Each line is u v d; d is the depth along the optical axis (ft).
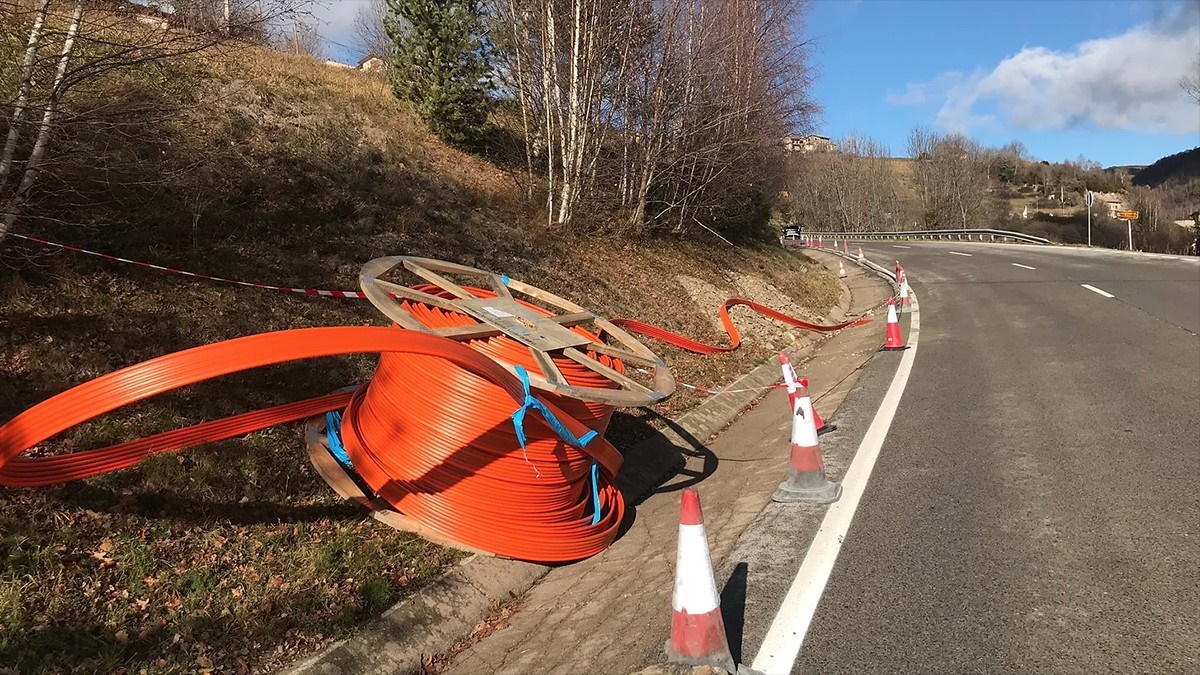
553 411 15.39
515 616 13.73
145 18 20.11
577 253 42.70
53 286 17.79
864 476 18.11
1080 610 11.23
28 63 17.12
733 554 14.21
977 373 29.25
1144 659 9.90
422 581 13.78
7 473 11.33
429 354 12.55
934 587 12.25
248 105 33.78
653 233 57.72
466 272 21.93
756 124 65.31
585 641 11.94
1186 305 41.91
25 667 9.86
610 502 18.04
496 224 39.24
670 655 10.38
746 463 22.07
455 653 12.57
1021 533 14.10
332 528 14.80
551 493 15.67
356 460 15.80
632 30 51.24
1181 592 11.52
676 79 55.83
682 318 41.22
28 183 17.26
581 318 20.99
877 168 296.51
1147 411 21.84
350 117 41.73
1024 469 17.71
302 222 27.22
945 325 43.09
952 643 10.60
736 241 75.92
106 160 21.38
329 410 17.62
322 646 11.67
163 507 13.57
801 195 290.15
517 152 58.03
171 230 22.06
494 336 16.96
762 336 43.91
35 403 14.67
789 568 13.35
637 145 56.03
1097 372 27.50
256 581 12.69
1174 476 16.43
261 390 18.19
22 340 15.98
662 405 27.22
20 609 10.55
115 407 10.62
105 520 12.78
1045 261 79.30
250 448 15.98
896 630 11.04
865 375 31.04
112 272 19.31
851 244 172.24
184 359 10.86
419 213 34.06
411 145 44.06
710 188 65.05
